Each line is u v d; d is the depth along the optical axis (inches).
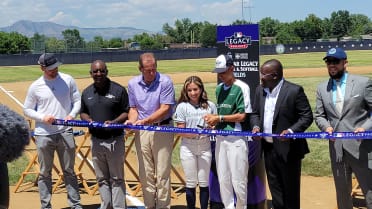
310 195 334.0
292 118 241.1
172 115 284.5
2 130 107.0
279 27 4960.6
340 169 241.4
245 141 261.9
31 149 404.5
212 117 254.1
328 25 5182.1
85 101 278.8
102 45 3732.8
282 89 241.6
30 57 2273.6
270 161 247.8
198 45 4244.6
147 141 276.7
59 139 289.4
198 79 275.9
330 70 232.2
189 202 278.4
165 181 279.3
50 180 296.0
